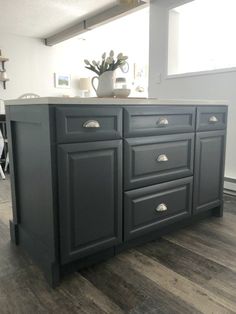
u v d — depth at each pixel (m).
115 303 1.19
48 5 3.83
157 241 1.77
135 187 1.57
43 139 1.27
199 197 1.98
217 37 3.22
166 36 3.30
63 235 1.30
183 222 1.96
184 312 1.14
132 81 6.57
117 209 1.50
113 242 1.51
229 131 2.83
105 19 4.09
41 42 5.41
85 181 1.35
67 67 5.74
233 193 2.74
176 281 1.34
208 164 2.01
